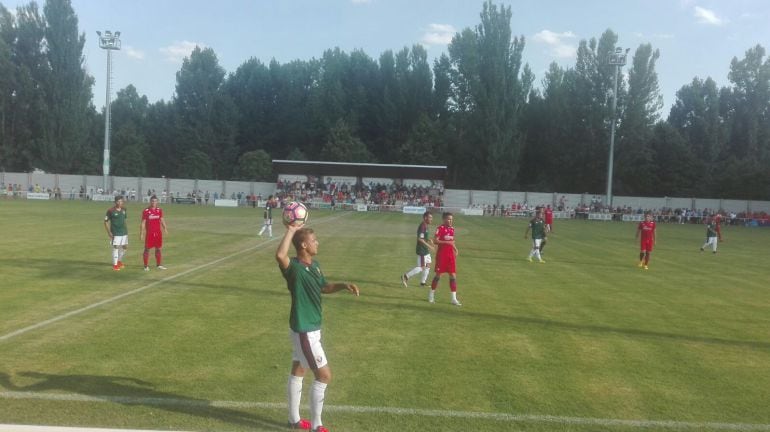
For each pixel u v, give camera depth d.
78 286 11.71
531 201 58.62
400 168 56.72
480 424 5.29
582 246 24.45
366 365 6.97
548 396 6.05
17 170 64.75
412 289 12.58
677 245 26.61
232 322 8.94
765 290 13.59
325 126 77.56
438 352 7.60
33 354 7.05
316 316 5.09
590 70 61.34
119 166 67.88
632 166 61.84
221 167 75.94
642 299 11.98
